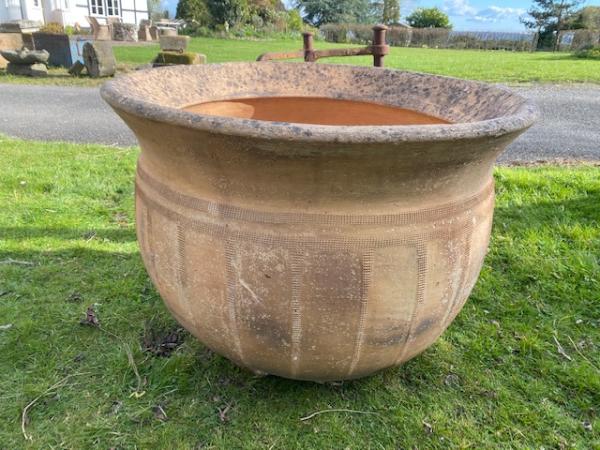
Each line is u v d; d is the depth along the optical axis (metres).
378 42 2.80
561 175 4.01
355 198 1.23
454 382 1.89
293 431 1.65
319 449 1.59
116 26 17.28
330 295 1.30
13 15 17.17
